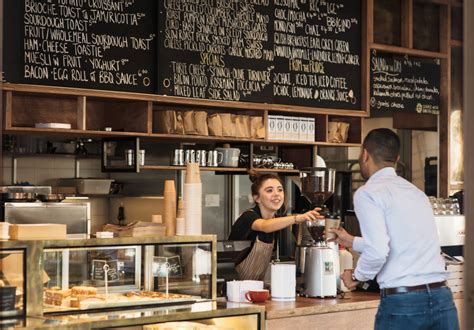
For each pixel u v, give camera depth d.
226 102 6.29
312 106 6.92
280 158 7.38
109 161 6.10
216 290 4.25
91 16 5.62
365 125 8.30
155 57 5.94
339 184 7.53
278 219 4.72
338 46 7.12
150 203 7.62
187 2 6.11
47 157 8.24
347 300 4.39
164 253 3.75
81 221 5.12
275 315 3.92
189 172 4.01
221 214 7.34
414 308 3.65
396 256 3.70
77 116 5.63
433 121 7.86
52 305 3.35
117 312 3.42
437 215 5.60
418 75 7.60
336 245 4.58
